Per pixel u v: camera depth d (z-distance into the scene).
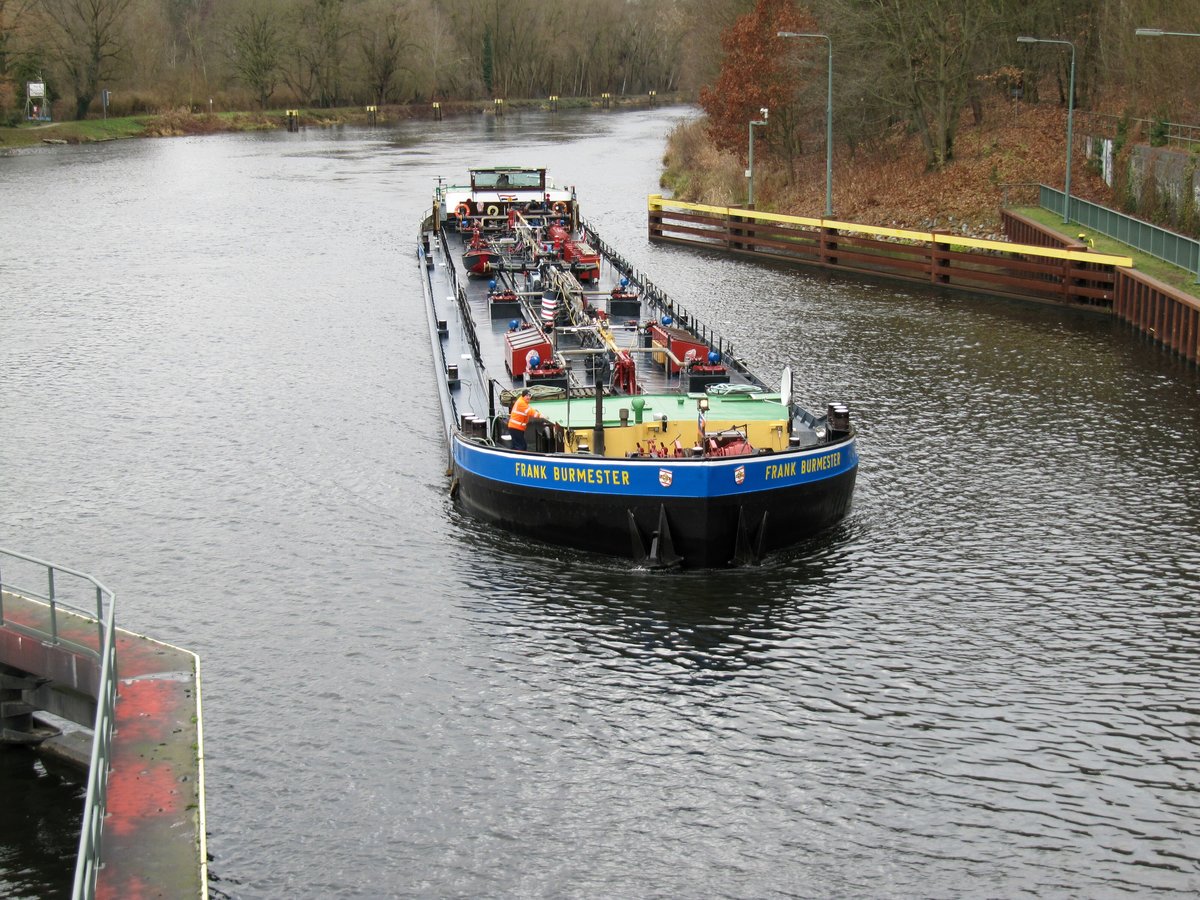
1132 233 57.25
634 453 30.58
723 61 92.06
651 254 74.25
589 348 34.88
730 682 24.20
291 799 20.88
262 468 35.75
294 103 193.62
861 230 66.50
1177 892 18.75
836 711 23.22
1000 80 88.25
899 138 87.19
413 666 24.84
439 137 155.75
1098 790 20.97
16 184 105.38
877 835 20.00
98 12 165.12
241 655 25.31
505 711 23.33
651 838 20.00
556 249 54.12
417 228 79.25
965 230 70.62
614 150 132.75
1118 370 45.06
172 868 16.17
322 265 67.19
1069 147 64.12
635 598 27.34
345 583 28.36
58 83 162.88
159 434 38.94
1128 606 26.91
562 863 19.47
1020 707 23.25
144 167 119.38
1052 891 18.80
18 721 23.02
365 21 195.00
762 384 35.66
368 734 22.62
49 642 21.64
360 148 139.88
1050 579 28.17
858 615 26.62
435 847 19.80
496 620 26.55
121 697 20.12
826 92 80.44
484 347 41.91
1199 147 63.28
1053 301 57.09
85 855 15.26
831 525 30.53
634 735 22.59
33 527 31.86
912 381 43.69
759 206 83.00
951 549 29.69
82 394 43.31
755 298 59.72
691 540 28.39
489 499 30.73
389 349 48.81
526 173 67.12
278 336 51.31
